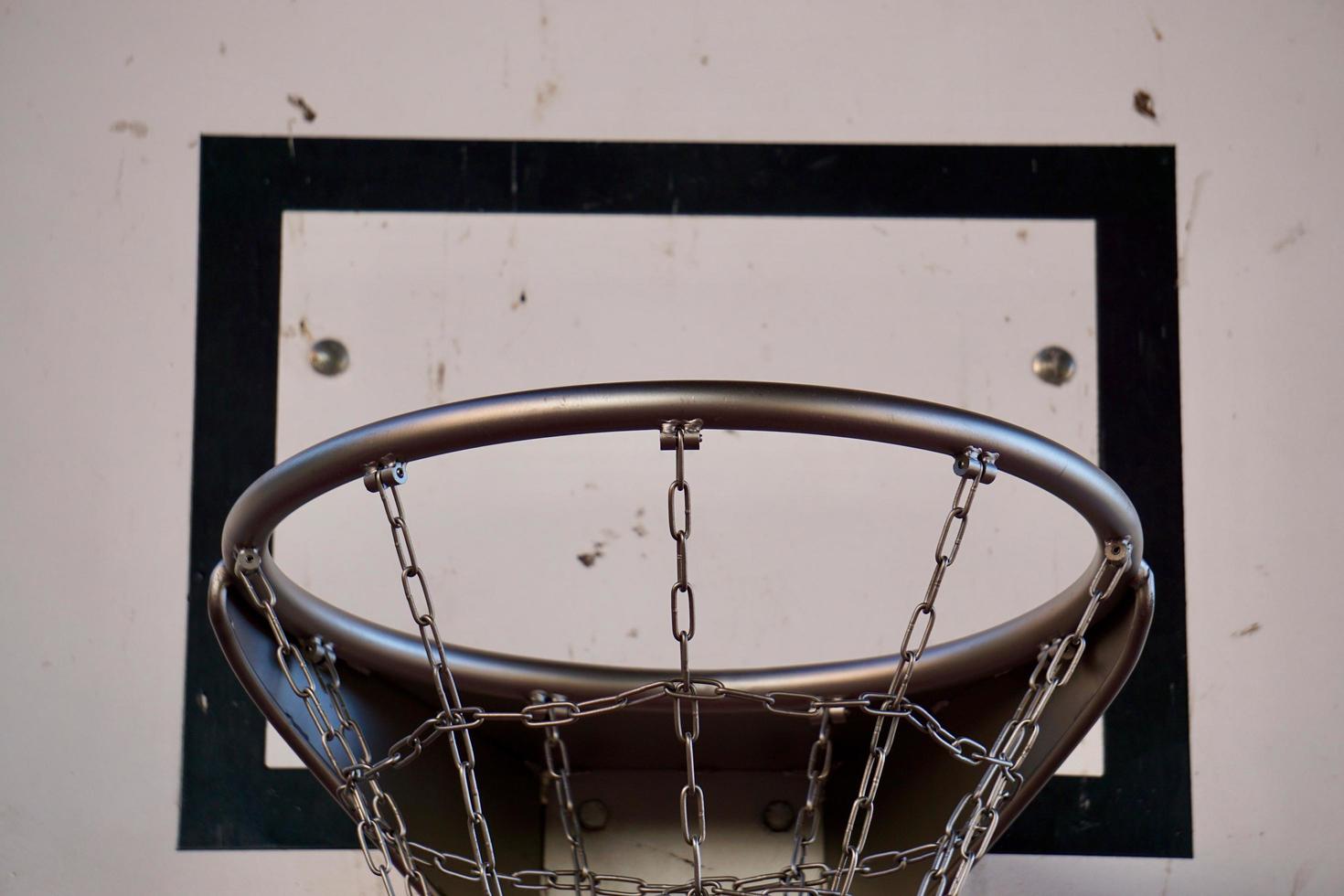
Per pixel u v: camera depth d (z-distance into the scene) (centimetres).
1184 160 222
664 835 190
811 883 178
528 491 208
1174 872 198
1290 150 223
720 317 214
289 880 197
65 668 203
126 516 208
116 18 226
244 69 224
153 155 221
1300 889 197
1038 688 170
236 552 157
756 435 211
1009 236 218
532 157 221
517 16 226
